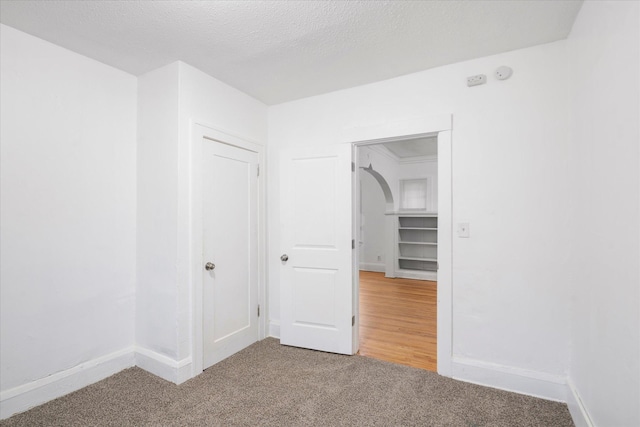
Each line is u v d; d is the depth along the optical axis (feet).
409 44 6.81
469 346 7.43
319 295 9.22
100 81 7.55
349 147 8.97
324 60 7.50
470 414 6.15
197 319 7.74
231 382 7.37
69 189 7.00
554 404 6.44
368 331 11.06
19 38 6.25
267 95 9.57
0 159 6.01
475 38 6.56
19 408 6.16
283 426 5.82
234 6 5.51
